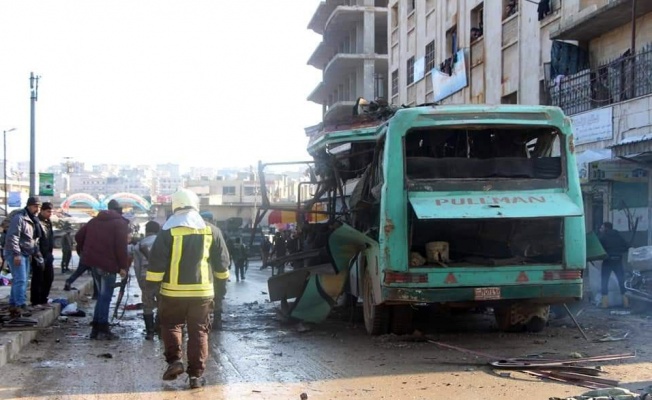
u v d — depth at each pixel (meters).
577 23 18.14
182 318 6.45
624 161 15.33
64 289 16.08
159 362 7.83
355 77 54.47
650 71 15.98
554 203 8.60
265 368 7.38
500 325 9.79
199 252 6.33
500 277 8.62
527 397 5.81
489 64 26.92
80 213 64.56
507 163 8.86
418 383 6.45
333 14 52.12
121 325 11.11
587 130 17.97
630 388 6.02
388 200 8.58
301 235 12.16
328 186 12.34
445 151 9.68
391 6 41.28
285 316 11.09
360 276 10.20
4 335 8.53
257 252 41.66
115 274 9.62
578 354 7.59
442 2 32.28
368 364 7.46
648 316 10.95
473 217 8.21
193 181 114.25
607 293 12.06
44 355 8.27
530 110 8.84
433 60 33.81
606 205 17.72
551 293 8.73
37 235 11.16
